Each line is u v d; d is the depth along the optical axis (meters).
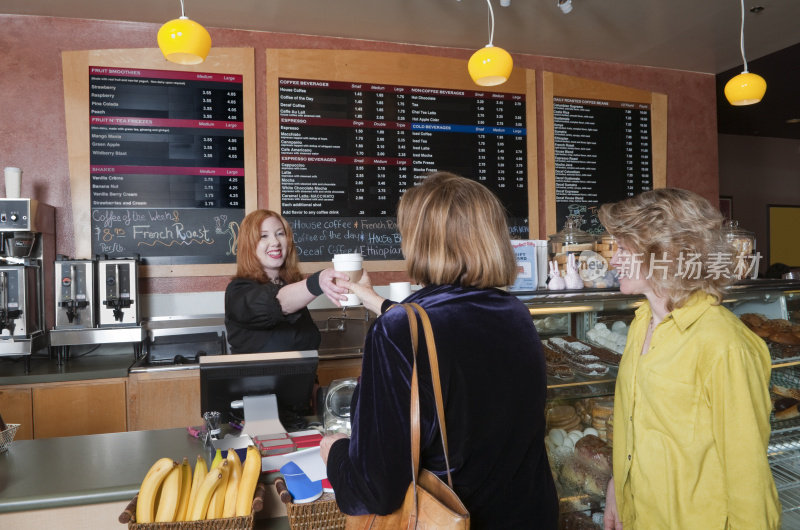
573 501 1.54
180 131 3.18
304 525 1.12
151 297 3.15
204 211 3.21
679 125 4.13
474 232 0.92
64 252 3.05
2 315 2.63
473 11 3.14
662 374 1.17
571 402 1.63
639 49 3.74
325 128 3.40
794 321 1.91
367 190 3.47
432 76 3.58
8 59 2.99
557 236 1.92
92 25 3.09
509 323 0.92
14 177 2.72
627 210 1.23
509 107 3.73
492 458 0.87
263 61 3.33
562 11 3.16
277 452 1.32
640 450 1.22
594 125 3.91
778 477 1.79
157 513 1.10
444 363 0.82
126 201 3.11
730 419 1.08
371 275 3.48
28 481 1.25
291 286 1.74
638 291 1.27
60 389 2.65
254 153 3.28
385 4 3.03
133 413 2.74
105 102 3.08
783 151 6.78
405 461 0.79
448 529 0.75
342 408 1.43
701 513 1.13
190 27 1.98
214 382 1.45
